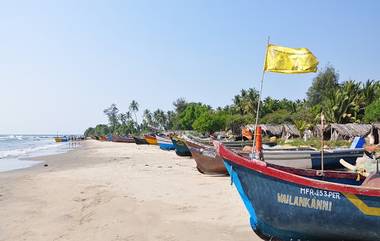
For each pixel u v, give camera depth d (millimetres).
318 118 57250
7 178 18781
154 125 121812
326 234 7395
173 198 12336
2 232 8789
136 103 138375
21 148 61812
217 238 7965
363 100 56844
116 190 14195
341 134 45281
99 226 9156
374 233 7156
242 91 82438
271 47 8570
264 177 7387
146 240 7977
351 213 7090
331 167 17000
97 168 23344
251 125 59781
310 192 7180
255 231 8031
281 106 78250
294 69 8414
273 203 7410
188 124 93438
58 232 8711
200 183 15664
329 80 72188
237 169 7602
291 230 7539
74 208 11242
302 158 16594
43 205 11766
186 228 8758
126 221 9555
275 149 17828
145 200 12094
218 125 72750
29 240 8156
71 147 64438
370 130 42719
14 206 11648
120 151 45000
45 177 18891
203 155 18484
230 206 10898
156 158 31453
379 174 7910
